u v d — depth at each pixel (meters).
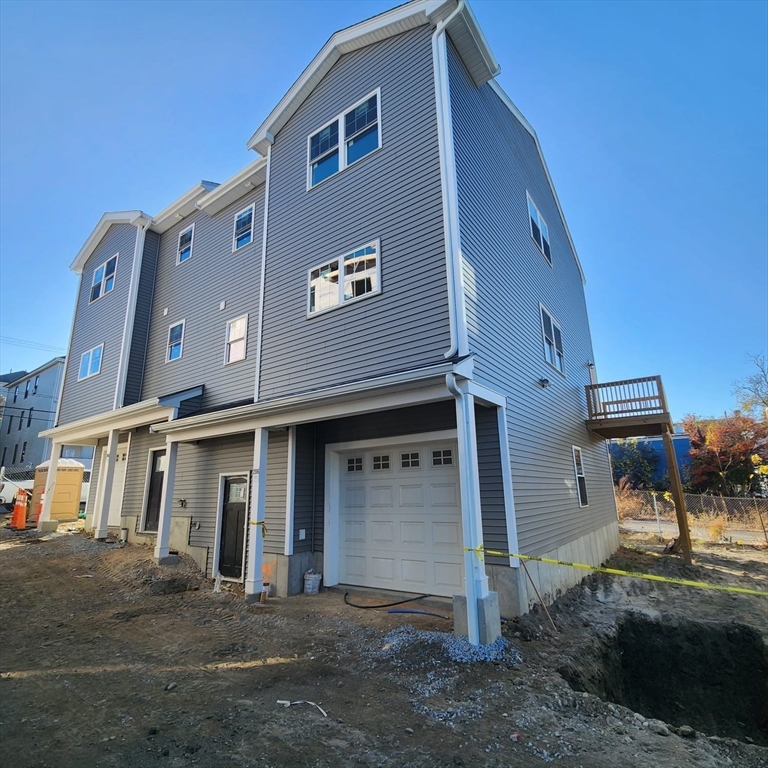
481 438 7.18
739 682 6.76
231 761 2.92
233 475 9.91
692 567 11.12
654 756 3.18
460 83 8.31
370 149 8.55
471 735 3.37
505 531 6.69
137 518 12.67
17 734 3.22
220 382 11.59
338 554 8.69
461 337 6.32
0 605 7.05
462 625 5.36
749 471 24.30
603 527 12.79
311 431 9.34
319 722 3.52
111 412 12.58
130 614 6.83
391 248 7.67
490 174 8.98
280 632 5.97
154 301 14.87
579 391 13.36
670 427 12.49
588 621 7.20
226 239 12.80
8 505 22.38
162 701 3.86
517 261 9.73
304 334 8.73
